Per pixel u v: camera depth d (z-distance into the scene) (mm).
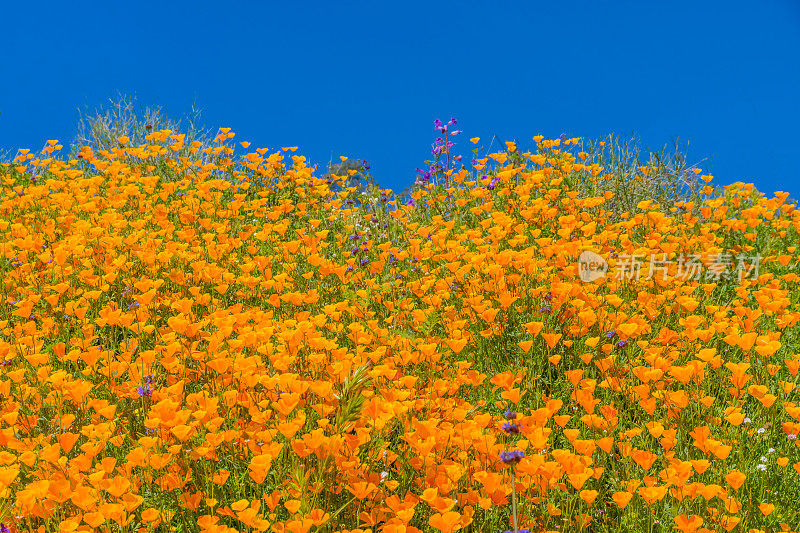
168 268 5117
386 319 4145
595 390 3564
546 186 7121
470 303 4082
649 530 2439
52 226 5562
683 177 7789
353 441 2514
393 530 2100
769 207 6402
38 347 3467
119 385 3229
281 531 2164
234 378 3156
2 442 2566
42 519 2420
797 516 2641
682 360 3830
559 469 2383
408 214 7492
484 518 2496
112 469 2377
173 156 9266
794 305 4879
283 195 7824
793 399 3518
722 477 2709
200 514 2521
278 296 4523
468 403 3104
